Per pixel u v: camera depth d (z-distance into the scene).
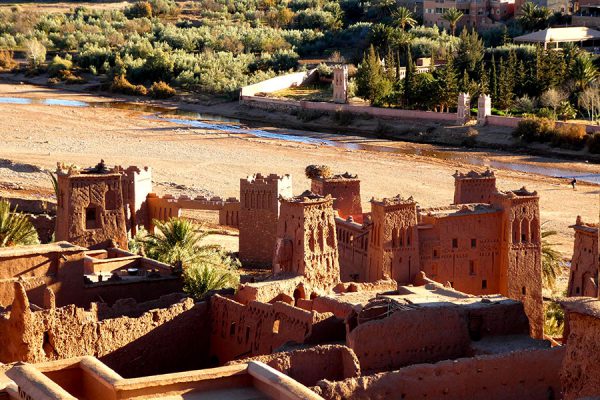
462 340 56.12
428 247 75.12
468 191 84.06
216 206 107.50
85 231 77.88
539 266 76.50
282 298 65.62
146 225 104.94
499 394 47.81
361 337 53.53
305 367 49.47
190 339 64.50
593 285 67.88
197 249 86.69
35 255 66.56
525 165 156.75
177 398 33.59
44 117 195.25
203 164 151.62
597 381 38.75
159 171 144.50
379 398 44.81
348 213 88.25
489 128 175.50
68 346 58.69
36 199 114.44
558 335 73.69
